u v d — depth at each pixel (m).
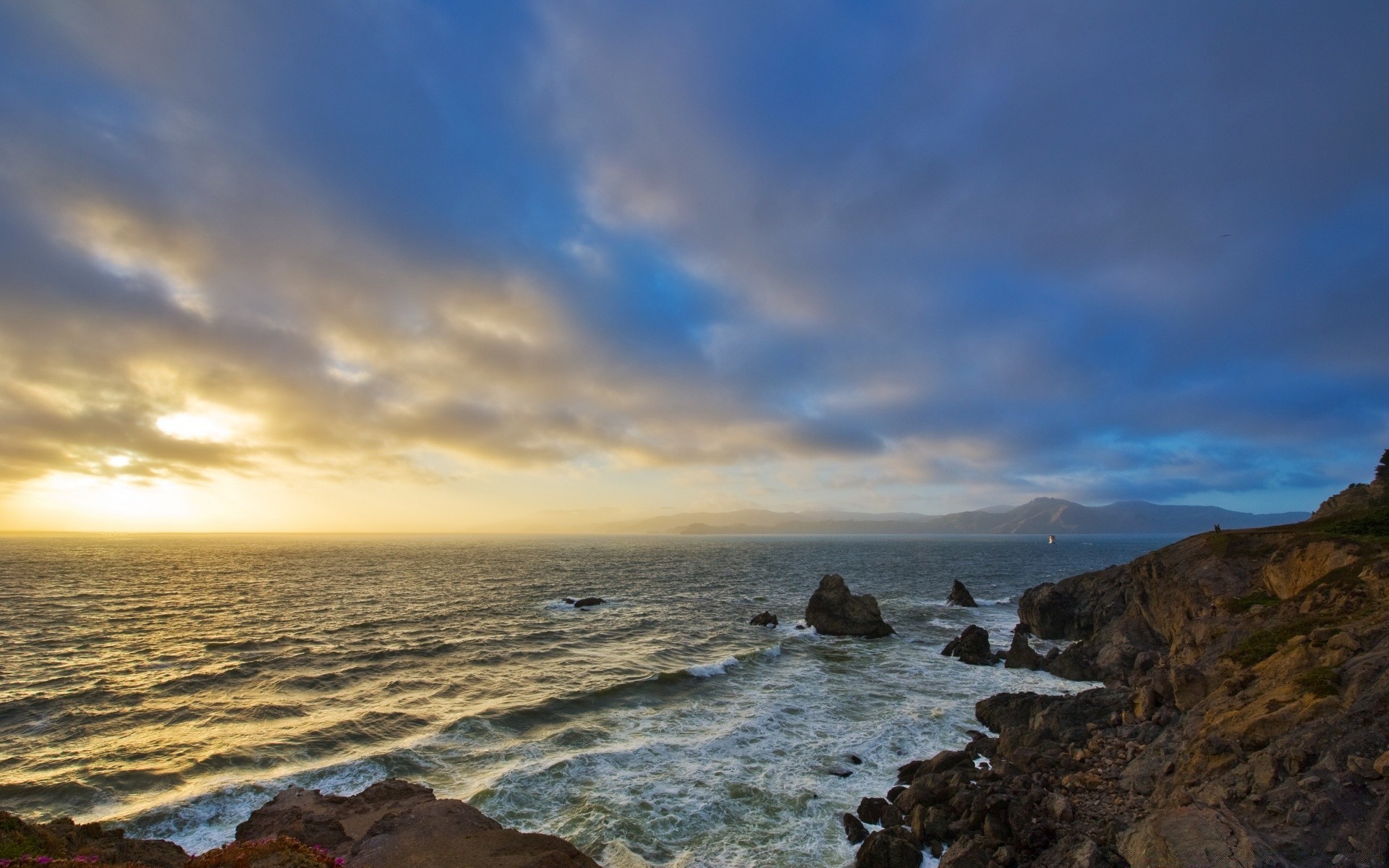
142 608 79.44
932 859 20.89
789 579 131.38
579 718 35.41
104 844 15.13
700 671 45.97
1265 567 42.25
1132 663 44.34
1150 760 23.53
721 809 24.64
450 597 93.69
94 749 31.06
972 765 27.41
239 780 27.16
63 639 58.66
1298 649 23.08
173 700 39.25
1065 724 30.12
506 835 17.16
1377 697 17.22
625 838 22.38
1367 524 44.59
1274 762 17.05
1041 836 19.98
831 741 31.84
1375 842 13.10
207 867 13.82
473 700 38.94
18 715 36.41
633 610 81.94
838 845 22.41
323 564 163.50
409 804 21.16
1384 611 23.67
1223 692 24.20
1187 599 45.12
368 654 52.66
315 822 18.97
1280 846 14.11
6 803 25.27
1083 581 67.38
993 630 69.38
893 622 73.81
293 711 37.03
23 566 146.88
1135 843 16.84
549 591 104.19
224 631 63.50
